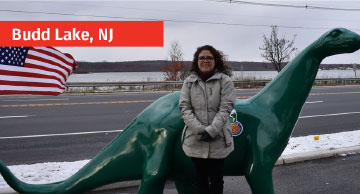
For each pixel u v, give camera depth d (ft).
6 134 28.35
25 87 11.27
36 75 11.51
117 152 9.79
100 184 9.89
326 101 51.93
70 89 73.61
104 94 67.10
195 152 8.87
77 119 35.70
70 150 23.27
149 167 9.36
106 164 9.77
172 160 9.54
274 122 10.00
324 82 97.50
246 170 9.71
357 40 9.55
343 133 27.02
